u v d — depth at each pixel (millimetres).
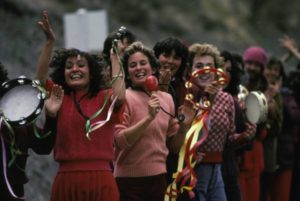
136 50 13570
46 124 12031
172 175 14219
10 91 11602
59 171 12367
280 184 19234
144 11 56812
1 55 32906
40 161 23609
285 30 73500
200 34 60938
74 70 12555
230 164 15711
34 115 11430
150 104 12555
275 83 19562
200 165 14883
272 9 74375
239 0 72875
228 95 15508
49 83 12484
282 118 18688
